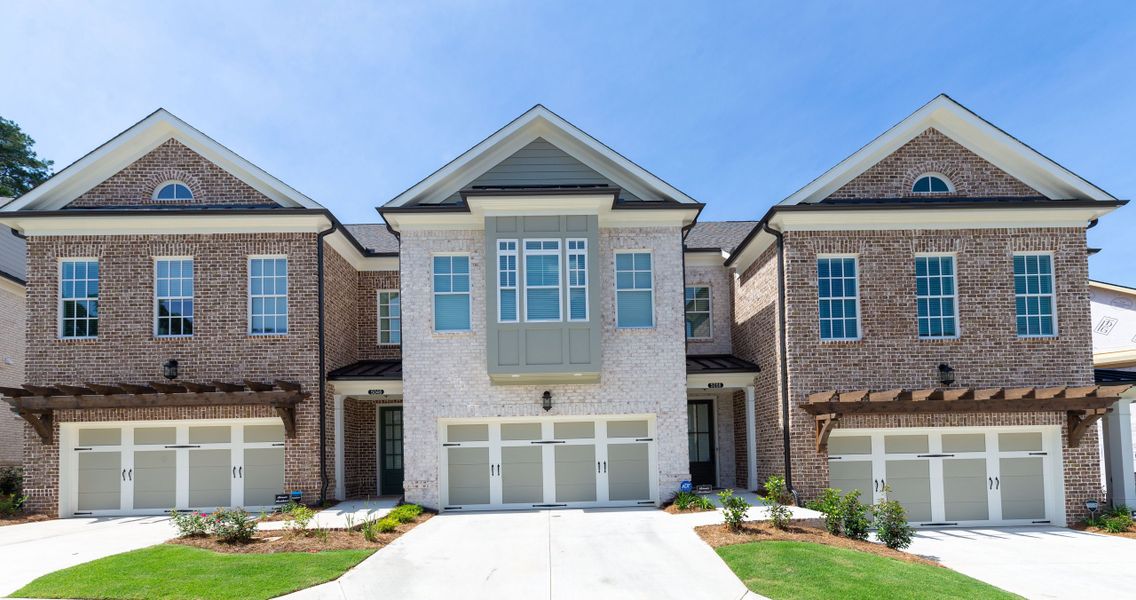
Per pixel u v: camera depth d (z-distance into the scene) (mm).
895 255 17094
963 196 17469
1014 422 16922
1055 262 17188
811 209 16766
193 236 17438
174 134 17844
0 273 21641
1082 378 16875
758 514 14945
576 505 17156
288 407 16781
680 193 17344
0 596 9852
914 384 16781
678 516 15266
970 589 10523
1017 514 17000
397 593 10141
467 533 13836
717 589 10266
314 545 12477
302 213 17141
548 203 16609
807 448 16609
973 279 17078
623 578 10789
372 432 20281
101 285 17297
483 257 17281
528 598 9984
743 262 20281
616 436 17375
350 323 20109
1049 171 17141
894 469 16984
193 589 9977
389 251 21344
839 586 10195
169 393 16328
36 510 16906
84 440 17406
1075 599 10641
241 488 17297
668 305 17297
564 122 17594
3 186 42156
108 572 10758
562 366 16281
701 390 20266
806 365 16766
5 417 21984
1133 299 24328
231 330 17250
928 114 17250
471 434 17281
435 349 17062
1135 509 17172
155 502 17297
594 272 16547
